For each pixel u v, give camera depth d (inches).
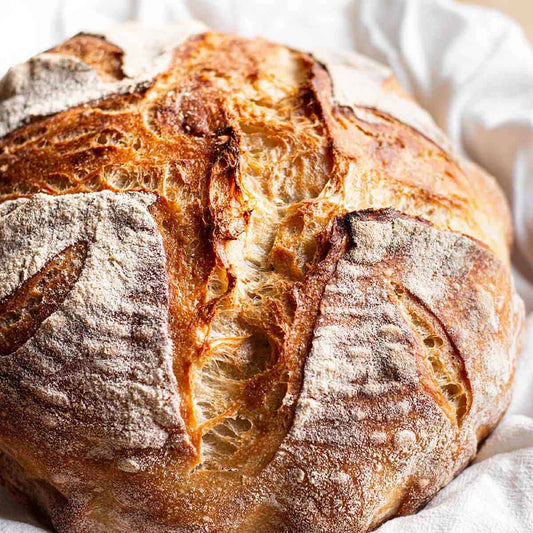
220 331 19.7
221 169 19.9
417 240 20.1
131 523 19.9
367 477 19.5
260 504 19.5
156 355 19.2
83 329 19.3
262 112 21.0
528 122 26.2
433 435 19.8
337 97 21.5
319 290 19.6
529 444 21.2
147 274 19.4
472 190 22.6
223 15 28.1
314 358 19.3
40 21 26.9
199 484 19.4
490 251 20.9
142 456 19.3
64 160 20.5
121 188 20.1
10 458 20.8
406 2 28.2
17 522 20.4
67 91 21.4
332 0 28.6
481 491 20.2
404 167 21.2
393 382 19.5
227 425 19.6
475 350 20.2
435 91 27.5
